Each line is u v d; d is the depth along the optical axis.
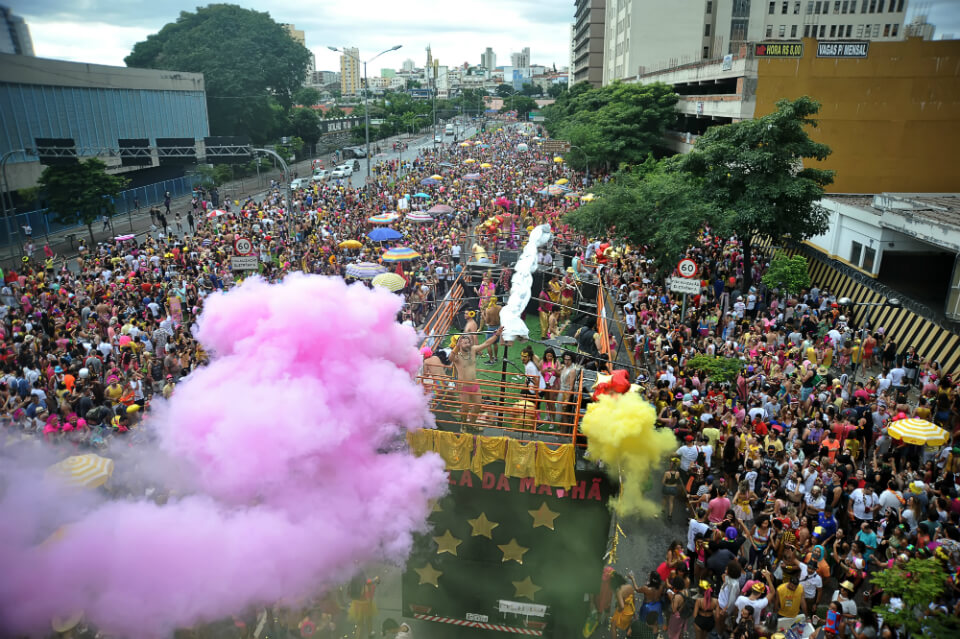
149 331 21.45
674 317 22.23
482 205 46.38
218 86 76.69
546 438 11.54
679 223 25.06
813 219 26.58
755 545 12.58
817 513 13.09
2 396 16.31
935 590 9.62
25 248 33.62
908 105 33.78
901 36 54.28
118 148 44.06
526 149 90.06
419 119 140.62
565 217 30.12
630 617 10.85
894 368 20.17
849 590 10.55
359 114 147.12
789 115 25.02
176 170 64.56
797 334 21.36
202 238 35.97
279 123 88.00
